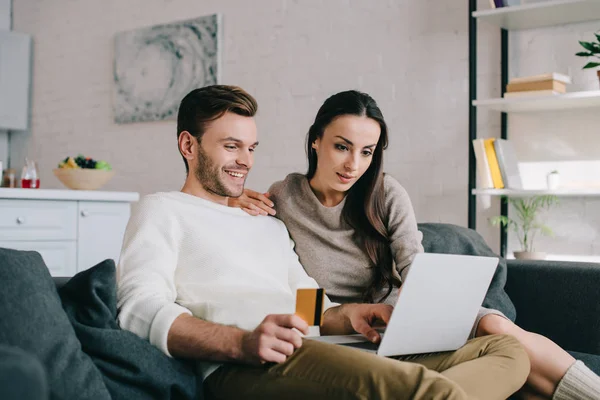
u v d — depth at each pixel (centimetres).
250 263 156
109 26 486
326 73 391
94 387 113
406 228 179
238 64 424
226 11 430
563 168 324
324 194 181
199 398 131
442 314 138
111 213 340
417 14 362
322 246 181
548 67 327
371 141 170
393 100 369
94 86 491
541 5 295
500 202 337
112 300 128
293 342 123
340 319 157
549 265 221
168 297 138
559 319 214
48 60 519
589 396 146
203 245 149
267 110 412
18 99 518
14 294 109
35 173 354
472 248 233
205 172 158
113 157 480
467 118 346
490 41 341
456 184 349
